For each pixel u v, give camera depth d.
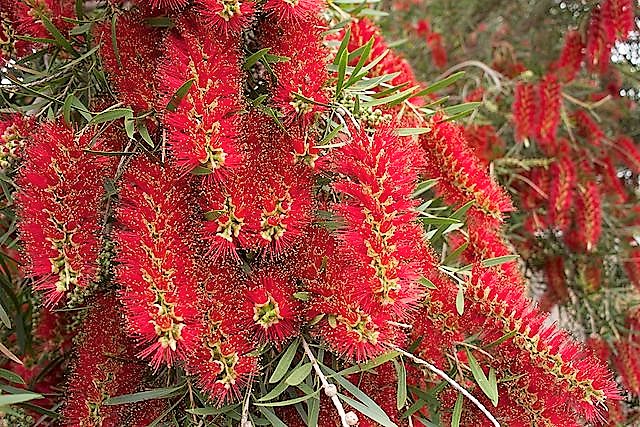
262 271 0.47
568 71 0.92
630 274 1.00
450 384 0.52
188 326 0.40
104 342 0.51
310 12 0.47
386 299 0.41
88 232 0.43
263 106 0.48
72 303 0.53
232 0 0.42
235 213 0.42
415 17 1.06
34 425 0.57
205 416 0.49
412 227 0.45
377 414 0.45
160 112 0.46
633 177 1.09
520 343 0.51
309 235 0.48
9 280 0.60
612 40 0.83
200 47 0.44
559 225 0.91
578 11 0.99
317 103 0.46
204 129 0.41
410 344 0.54
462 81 1.04
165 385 0.52
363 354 0.44
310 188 0.47
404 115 0.58
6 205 0.56
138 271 0.41
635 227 1.00
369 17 0.71
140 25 0.48
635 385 0.91
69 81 0.53
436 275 0.54
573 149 1.00
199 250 0.45
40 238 0.42
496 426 0.47
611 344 0.94
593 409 0.50
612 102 1.04
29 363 0.62
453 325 0.53
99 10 0.57
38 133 0.46
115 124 0.50
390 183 0.43
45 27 0.49
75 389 0.51
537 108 0.88
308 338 0.49
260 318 0.44
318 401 0.46
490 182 0.57
